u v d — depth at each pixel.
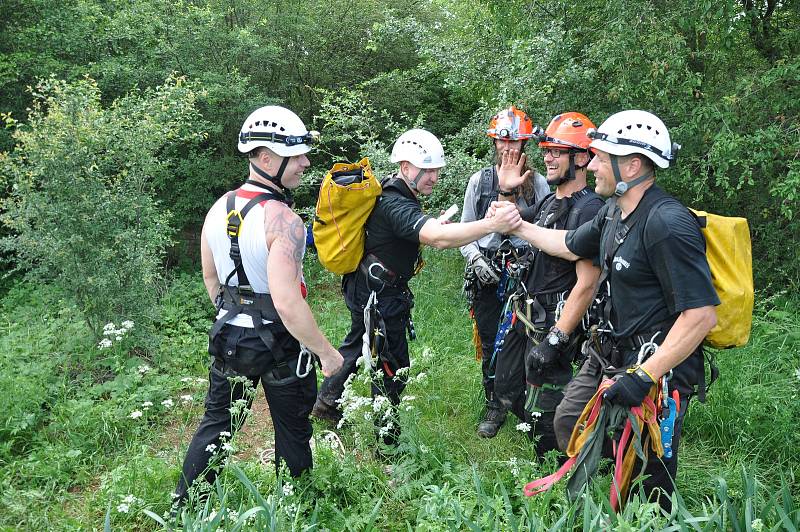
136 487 3.35
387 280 3.63
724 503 2.46
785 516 2.37
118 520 3.20
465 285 4.14
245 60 9.66
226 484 3.13
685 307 2.49
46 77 8.08
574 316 3.22
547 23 7.29
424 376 3.68
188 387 4.86
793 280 6.38
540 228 3.24
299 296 2.80
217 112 8.90
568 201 3.41
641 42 5.98
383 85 11.11
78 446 3.91
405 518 3.06
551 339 3.25
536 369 3.32
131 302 5.31
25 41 8.22
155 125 5.58
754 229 6.66
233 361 2.97
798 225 6.16
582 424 2.80
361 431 3.50
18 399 4.19
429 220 3.40
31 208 5.14
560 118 3.37
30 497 3.29
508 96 6.86
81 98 5.29
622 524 2.27
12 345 5.18
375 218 3.58
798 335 4.97
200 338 5.70
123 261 5.38
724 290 2.58
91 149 5.23
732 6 5.64
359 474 3.26
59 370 4.90
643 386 2.54
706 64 6.56
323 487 3.13
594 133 2.70
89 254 5.16
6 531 3.06
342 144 10.87
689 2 5.84
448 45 8.27
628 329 2.72
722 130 5.65
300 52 10.64
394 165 7.46
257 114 2.88
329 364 2.91
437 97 12.26
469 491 2.94
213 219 2.97
